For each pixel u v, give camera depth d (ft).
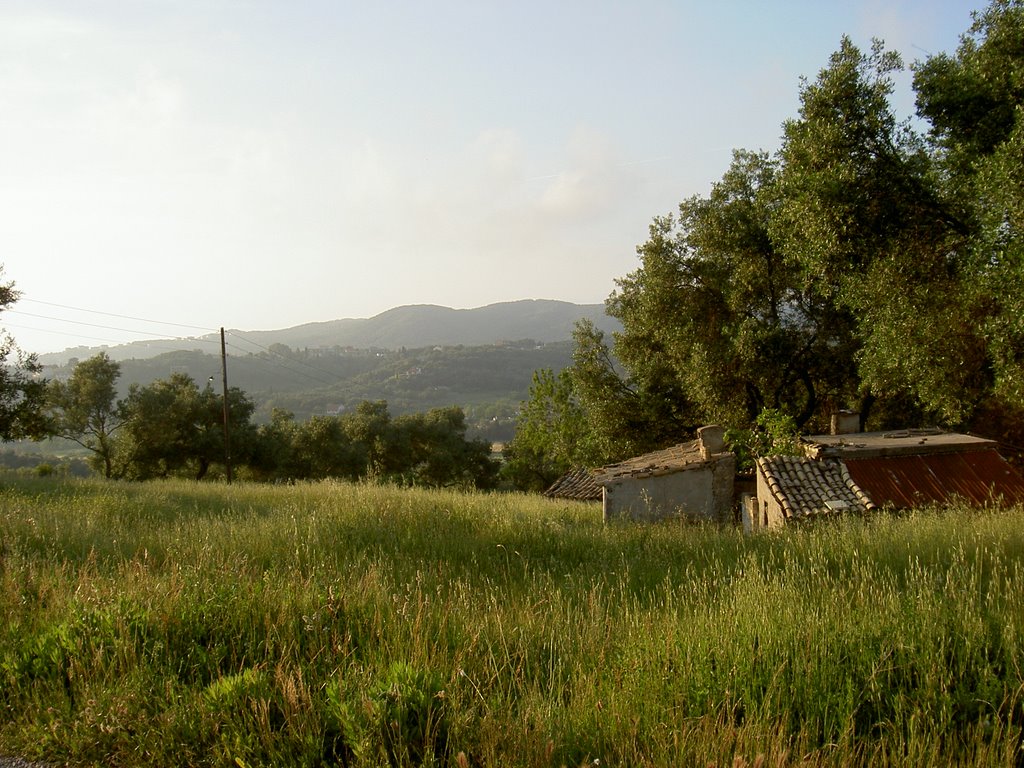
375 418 198.18
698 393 84.23
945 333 52.49
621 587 23.15
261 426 165.68
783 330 82.23
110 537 31.58
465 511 42.47
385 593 20.62
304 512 41.93
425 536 35.01
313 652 16.98
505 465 195.72
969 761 11.92
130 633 17.39
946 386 53.72
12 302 81.41
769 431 69.97
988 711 13.53
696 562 29.68
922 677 14.44
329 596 19.30
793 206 53.67
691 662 14.94
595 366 100.58
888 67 52.37
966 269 47.39
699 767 11.85
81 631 17.49
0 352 83.05
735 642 15.74
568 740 12.93
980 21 51.93
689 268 89.61
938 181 52.34
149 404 144.36
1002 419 76.33
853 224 50.67
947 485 50.85
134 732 14.01
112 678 15.78
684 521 45.44
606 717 13.50
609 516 53.47
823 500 49.39
